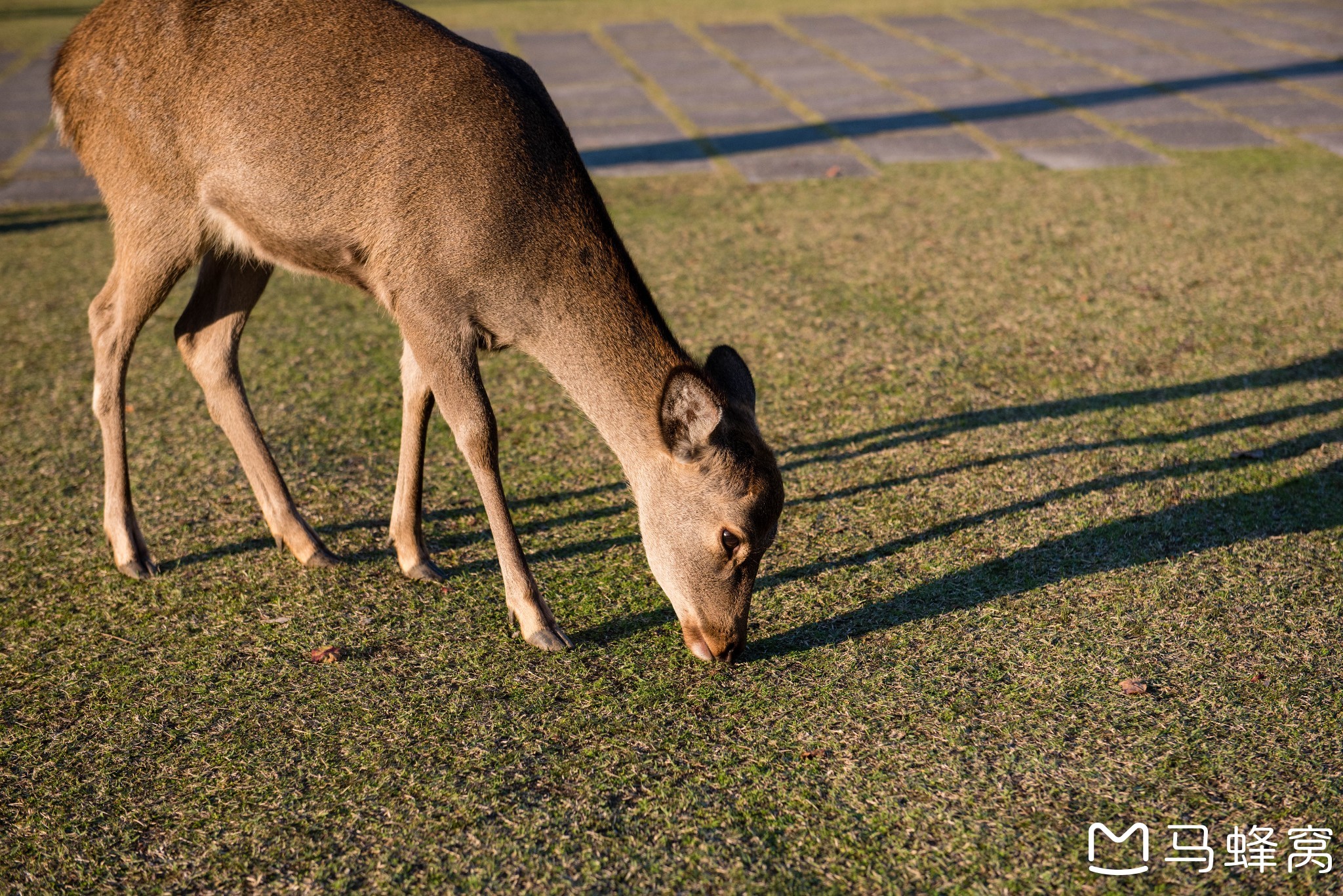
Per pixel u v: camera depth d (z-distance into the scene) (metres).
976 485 4.33
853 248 7.18
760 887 2.50
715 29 14.56
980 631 3.43
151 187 3.60
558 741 3.00
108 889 2.55
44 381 5.62
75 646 3.50
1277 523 3.97
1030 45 13.08
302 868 2.59
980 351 5.57
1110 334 5.68
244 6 3.46
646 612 3.62
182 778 2.90
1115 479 4.32
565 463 4.68
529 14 15.80
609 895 2.49
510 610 3.51
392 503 4.40
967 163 8.98
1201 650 3.29
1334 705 3.03
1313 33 13.16
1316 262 6.54
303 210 3.40
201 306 3.94
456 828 2.70
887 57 12.70
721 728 3.04
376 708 3.16
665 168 9.14
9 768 2.95
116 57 3.54
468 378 3.37
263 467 3.96
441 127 3.27
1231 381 5.11
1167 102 10.52
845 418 4.93
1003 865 2.54
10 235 8.01
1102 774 2.81
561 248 3.31
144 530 4.21
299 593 3.78
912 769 2.85
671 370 2.96
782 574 3.80
